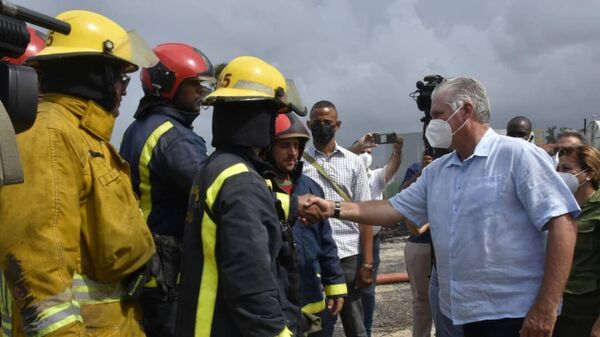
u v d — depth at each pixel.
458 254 3.01
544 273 2.83
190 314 2.50
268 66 2.75
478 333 3.05
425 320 5.37
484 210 2.93
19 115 1.64
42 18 1.73
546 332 2.78
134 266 2.55
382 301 7.83
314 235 3.84
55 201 2.22
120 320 2.59
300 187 3.79
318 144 4.99
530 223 2.90
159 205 3.17
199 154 3.18
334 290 4.02
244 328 2.35
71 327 2.19
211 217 2.47
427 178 3.38
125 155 3.26
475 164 3.01
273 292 2.38
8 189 2.18
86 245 2.44
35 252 2.16
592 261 3.69
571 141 4.42
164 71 3.33
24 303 2.16
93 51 2.51
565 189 2.81
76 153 2.35
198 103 3.45
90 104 2.51
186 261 2.57
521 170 2.86
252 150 2.67
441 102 3.05
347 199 4.75
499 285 2.90
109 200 2.45
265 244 2.40
